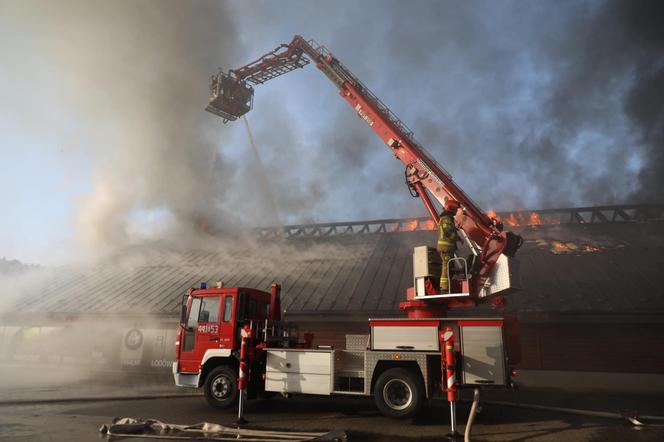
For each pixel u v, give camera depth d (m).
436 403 9.63
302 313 15.01
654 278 13.55
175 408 8.54
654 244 16.22
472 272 8.30
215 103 13.55
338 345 15.21
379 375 7.59
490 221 8.46
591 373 12.83
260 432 6.07
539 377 13.20
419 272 8.51
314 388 7.72
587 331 13.31
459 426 6.89
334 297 15.62
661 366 12.39
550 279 14.45
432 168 9.28
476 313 13.42
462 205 8.75
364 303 14.88
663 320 11.94
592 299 12.89
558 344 13.44
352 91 11.05
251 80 13.98
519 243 7.93
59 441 5.66
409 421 7.26
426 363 7.21
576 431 6.53
